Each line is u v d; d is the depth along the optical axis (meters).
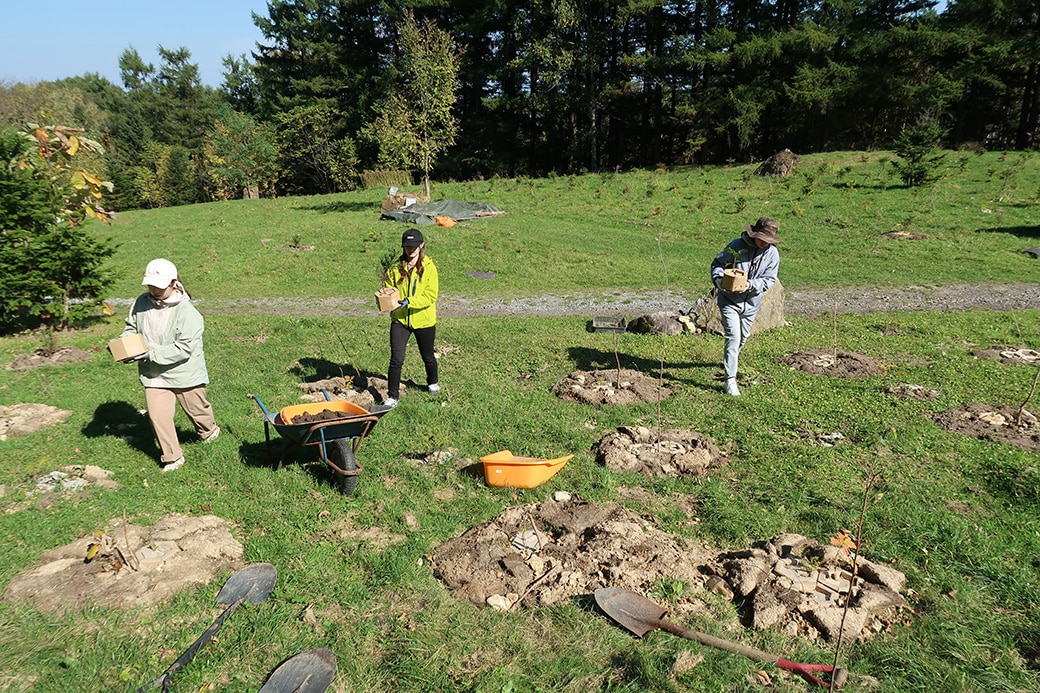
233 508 5.12
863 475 5.62
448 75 29.17
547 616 3.85
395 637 3.69
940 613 3.89
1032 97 45.16
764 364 9.07
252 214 31.52
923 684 3.35
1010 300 14.02
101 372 9.15
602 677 3.40
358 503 5.19
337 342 10.81
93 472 5.74
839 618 3.76
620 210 27.53
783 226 23.09
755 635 3.73
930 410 7.13
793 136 45.94
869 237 21.00
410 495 5.33
